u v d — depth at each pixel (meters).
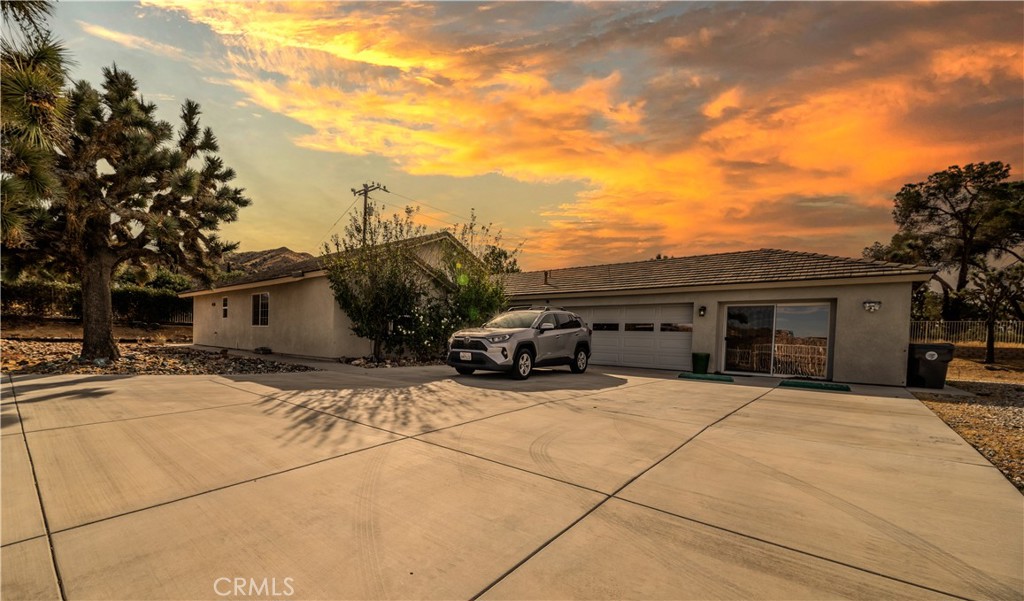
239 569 2.44
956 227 34.19
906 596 2.29
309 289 15.48
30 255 10.88
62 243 10.74
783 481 3.92
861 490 3.74
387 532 2.87
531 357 10.80
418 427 5.54
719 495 3.58
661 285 14.88
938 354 10.80
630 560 2.58
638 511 3.25
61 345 16.31
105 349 11.40
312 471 3.95
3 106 5.12
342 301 14.07
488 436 5.19
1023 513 3.33
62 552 2.59
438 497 3.43
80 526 2.90
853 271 11.88
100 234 11.39
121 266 13.49
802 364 12.72
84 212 10.30
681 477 3.97
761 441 5.25
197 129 13.12
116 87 11.09
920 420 6.68
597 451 4.70
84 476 3.76
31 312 22.25
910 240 34.59
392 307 14.26
